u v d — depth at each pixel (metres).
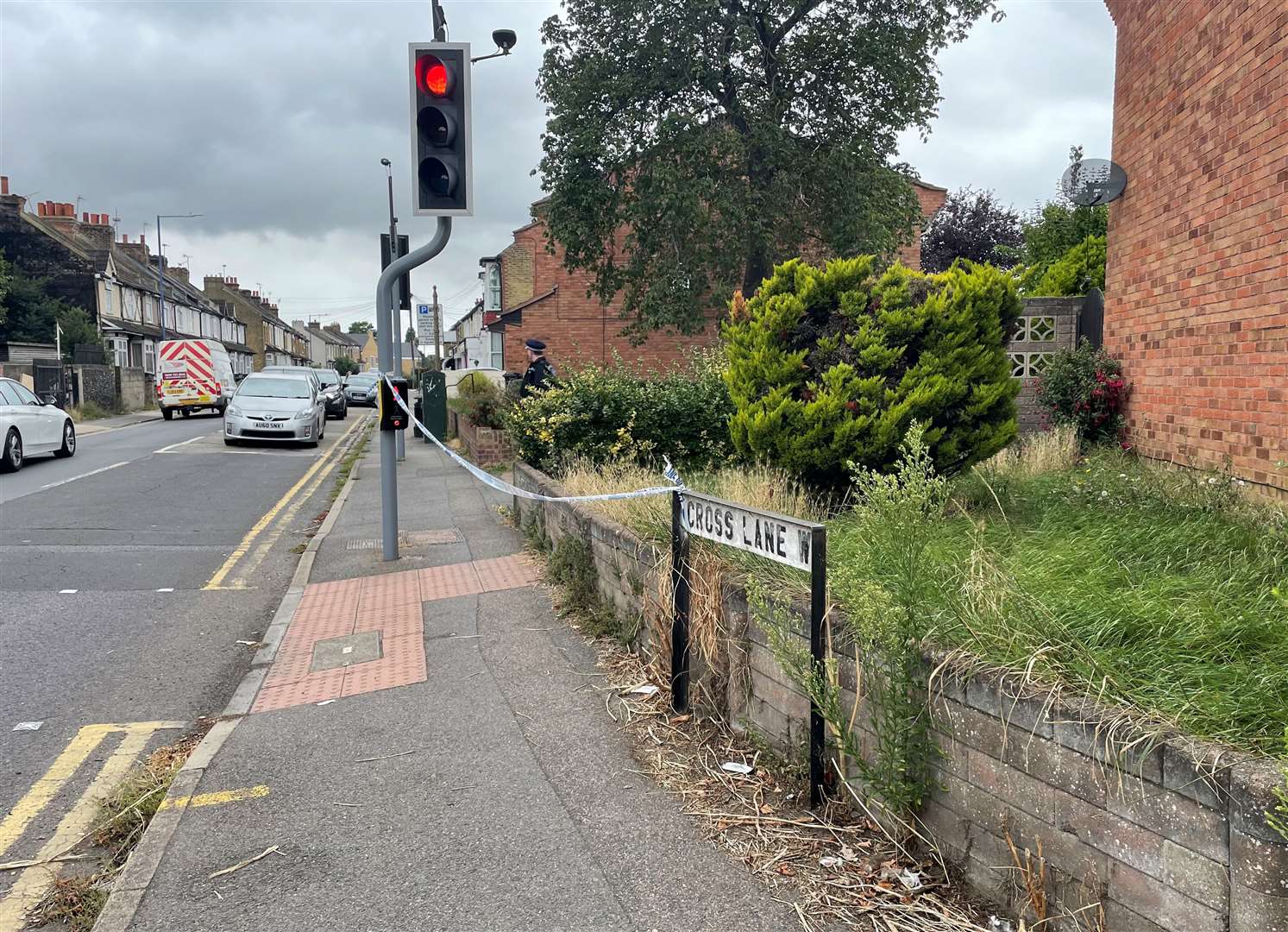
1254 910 2.08
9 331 38.06
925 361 6.20
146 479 14.62
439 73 7.43
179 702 5.23
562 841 3.43
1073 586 3.64
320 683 5.36
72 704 5.17
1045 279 13.97
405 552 8.82
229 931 2.94
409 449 19.39
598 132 19.31
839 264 6.50
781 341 6.66
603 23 19.59
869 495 4.11
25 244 43.06
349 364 103.19
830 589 3.70
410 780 3.99
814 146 19.83
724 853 3.30
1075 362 9.01
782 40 20.05
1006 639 3.05
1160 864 2.31
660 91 19.38
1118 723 2.44
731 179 19.27
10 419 15.21
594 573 6.33
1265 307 6.04
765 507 5.89
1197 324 7.06
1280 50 5.80
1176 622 3.17
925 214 28.34
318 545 9.28
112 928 2.97
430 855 3.36
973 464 6.58
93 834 3.79
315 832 3.56
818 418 6.20
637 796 3.76
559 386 9.92
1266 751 2.29
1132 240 8.48
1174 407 7.46
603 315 26.08
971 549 4.20
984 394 6.26
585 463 8.83
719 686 4.31
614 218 20.09
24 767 4.39
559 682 5.12
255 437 20.45
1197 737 2.34
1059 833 2.59
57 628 6.54
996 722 2.79
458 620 6.45
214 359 35.53
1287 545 4.20
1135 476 5.90
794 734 3.74
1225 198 6.58
